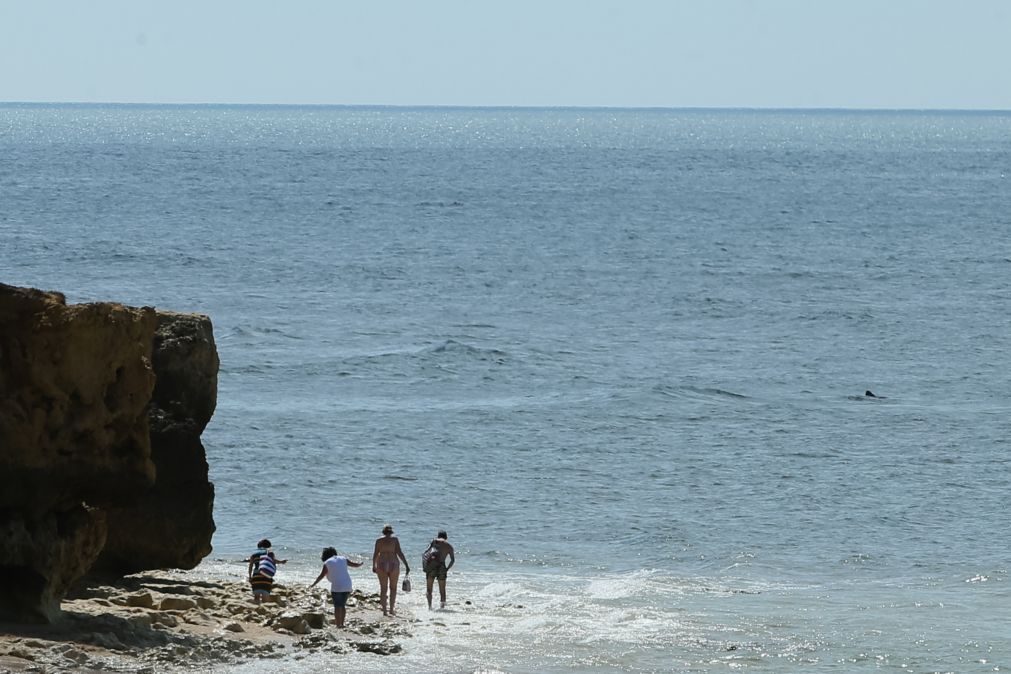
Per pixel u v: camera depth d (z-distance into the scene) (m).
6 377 53.22
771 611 70.12
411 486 98.88
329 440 112.31
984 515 92.94
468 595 72.44
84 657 52.03
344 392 133.88
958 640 64.88
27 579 54.78
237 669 54.44
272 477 100.31
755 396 134.38
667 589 74.81
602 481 101.06
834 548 84.88
